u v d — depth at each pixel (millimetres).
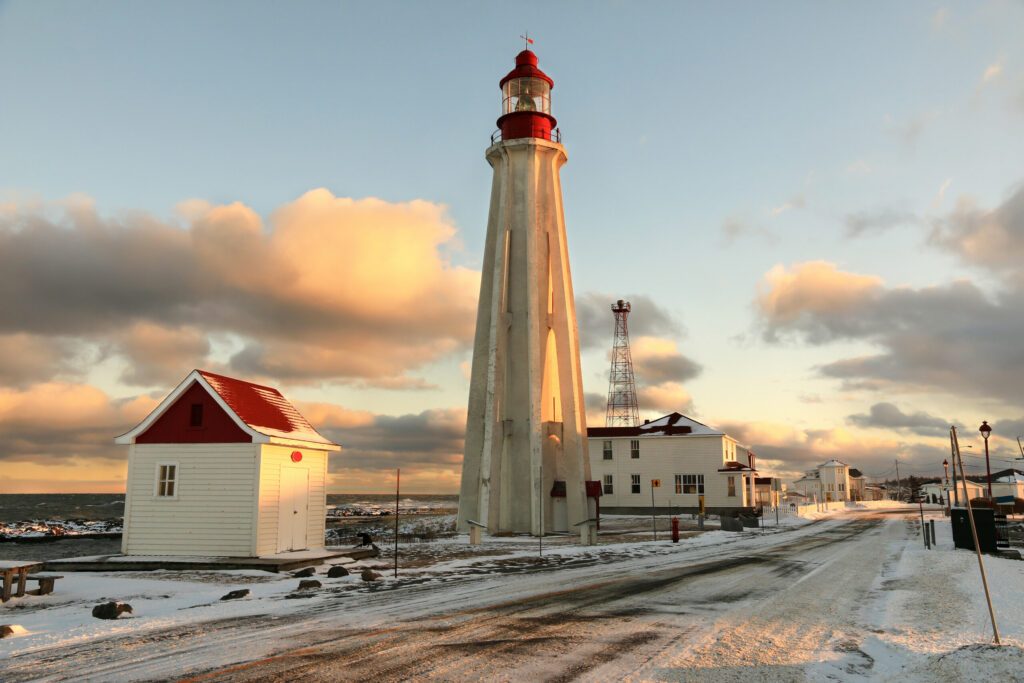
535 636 11320
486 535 38188
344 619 12844
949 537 35406
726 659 9859
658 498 60281
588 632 11664
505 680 8727
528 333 41906
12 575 15938
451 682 8625
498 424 40438
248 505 23672
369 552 26141
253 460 23891
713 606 14523
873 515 65125
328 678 8773
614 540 34969
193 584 18750
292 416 27859
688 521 50938
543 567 22359
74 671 9070
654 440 61125
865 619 13055
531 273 42219
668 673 9102
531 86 45125
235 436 24125
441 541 34562
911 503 108375
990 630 11359
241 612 13680
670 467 60438
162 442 24609
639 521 52156
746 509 57625
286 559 22750
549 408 42938
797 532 40719
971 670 8719
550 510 41062
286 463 25422
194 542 23766
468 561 24156
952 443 11508
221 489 23953
